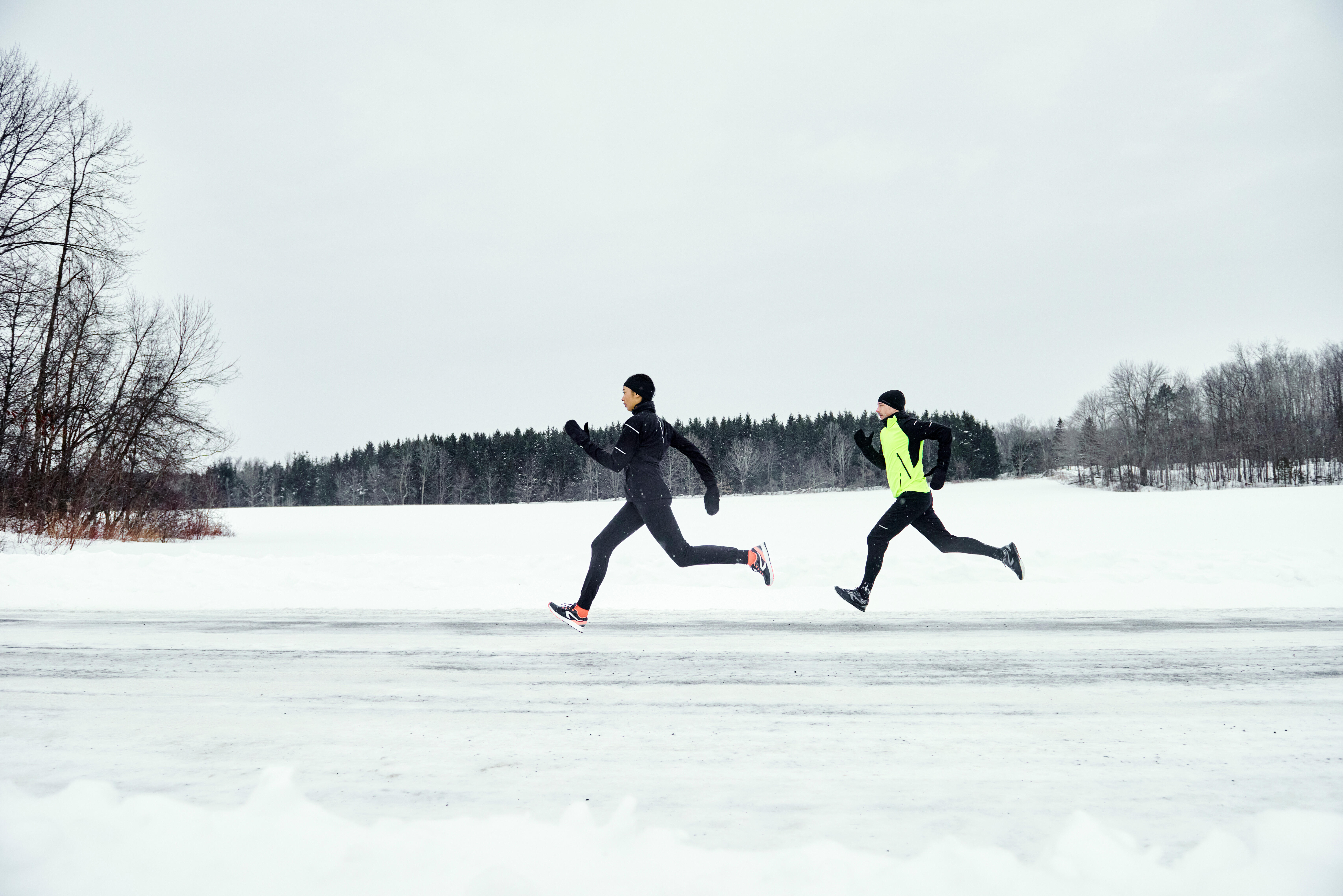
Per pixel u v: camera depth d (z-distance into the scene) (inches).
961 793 91.9
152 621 214.8
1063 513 858.1
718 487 196.4
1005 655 162.1
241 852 76.1
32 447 645.3
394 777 97.7
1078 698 130.0
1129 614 205.8
